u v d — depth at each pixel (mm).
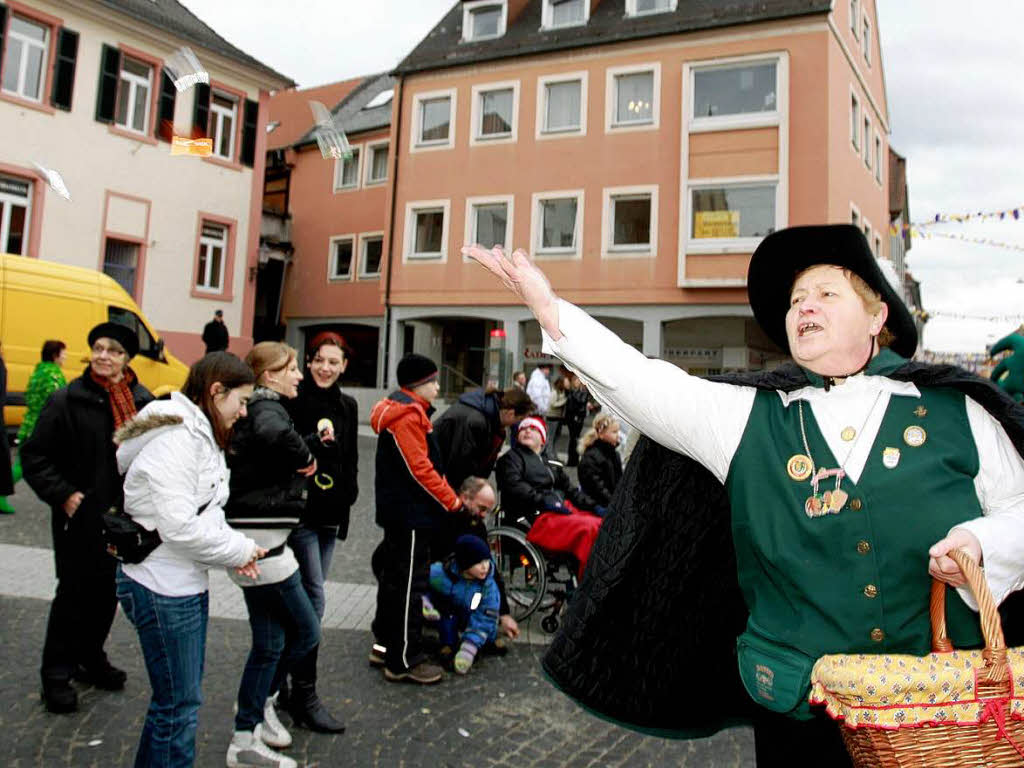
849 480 1534
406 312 23125
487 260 1757
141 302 20531
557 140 21344
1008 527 1417
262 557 3035
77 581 3631
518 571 6016
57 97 18734
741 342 21062
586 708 1911
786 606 1590
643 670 1899
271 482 3105
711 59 19625
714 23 19391
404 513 4164
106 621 3873
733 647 1907
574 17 22000
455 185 22594
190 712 2592
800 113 18844
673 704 1910
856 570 1494
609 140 20703
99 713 3596
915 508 1482
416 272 23016
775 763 1759
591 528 5148
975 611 1520
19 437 8578
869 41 22516
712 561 1891
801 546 1550
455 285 22453
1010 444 1523
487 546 4613
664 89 20188
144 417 2551
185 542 2498
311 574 3791
